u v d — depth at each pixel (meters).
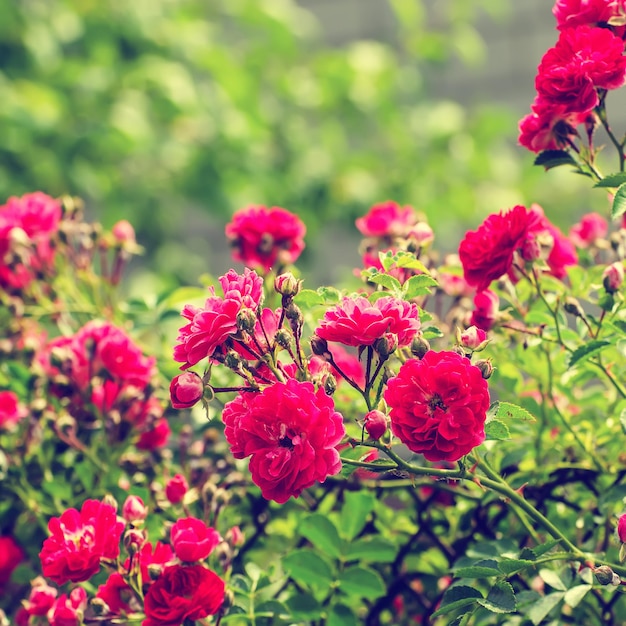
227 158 2.96
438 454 1.16
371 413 1.18
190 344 1.17
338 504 1.44
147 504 1.40
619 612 1.36
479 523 1.36
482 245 1.28
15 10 2.92
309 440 1.16
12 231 1.51
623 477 1.34
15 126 2.72
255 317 1.18
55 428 1.44
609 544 1.35
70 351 1.44
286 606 1.33
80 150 2.78
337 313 1.19
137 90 2.96
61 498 1.45
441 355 1.17
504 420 1.24
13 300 1.53
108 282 1.55
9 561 1.45
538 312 1.33
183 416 1.48
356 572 1.33
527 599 1.26
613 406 1.39
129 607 1.28
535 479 1.37
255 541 1.42
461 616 1.22
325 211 3.02
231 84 3.03
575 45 1.25
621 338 1.28
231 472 1.43
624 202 1.22
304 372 1.21
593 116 1.28
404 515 1.44
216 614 1.28
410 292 1.24
